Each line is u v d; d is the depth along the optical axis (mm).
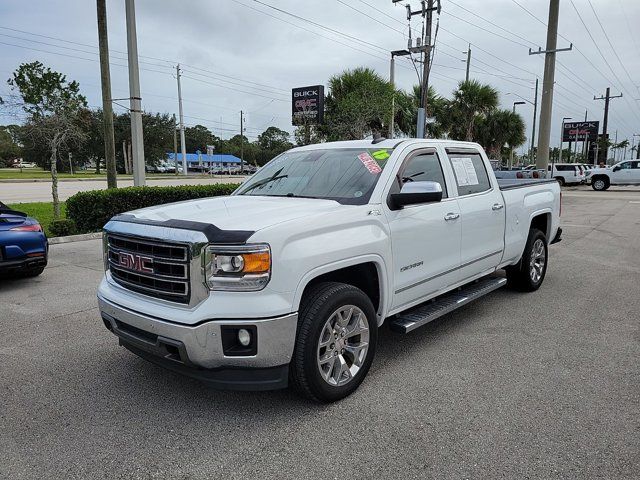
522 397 3541
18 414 3389
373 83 21625
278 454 2895
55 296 6395
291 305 3088
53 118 12711
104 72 14281
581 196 26328
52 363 4258
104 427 3213
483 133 36312
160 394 3664
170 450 2949
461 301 4723
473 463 2775
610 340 4684
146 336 3303
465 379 3850
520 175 12766
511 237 5676
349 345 3641
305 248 3189
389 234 3826
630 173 31688
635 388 3670
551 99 22750
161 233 3186
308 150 4902
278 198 4082
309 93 22000
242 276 2975
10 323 5332
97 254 9391
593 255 9117
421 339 4750
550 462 2773
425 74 19125
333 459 2836
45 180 38156
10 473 2734
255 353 3012
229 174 68875
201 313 2982
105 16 14109
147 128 74000
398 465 2770
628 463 2758
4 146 85938
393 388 3707
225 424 3232
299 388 3342
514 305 5879
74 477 2701
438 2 18734
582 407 3389
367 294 3949
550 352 4391
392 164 4113
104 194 12062
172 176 54156
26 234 6707
